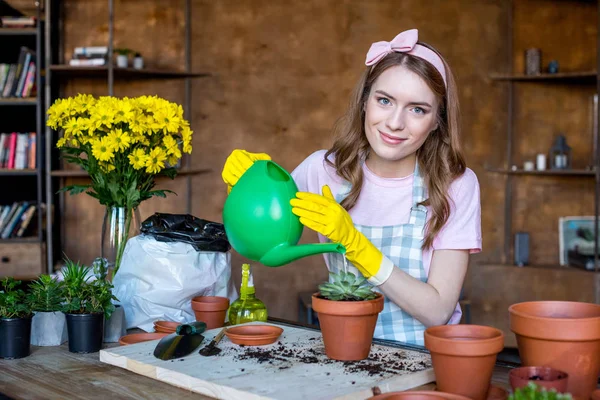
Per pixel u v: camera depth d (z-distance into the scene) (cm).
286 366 114
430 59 140
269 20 447
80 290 140
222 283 165
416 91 137
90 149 171
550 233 451
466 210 155
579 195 447
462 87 447
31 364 126
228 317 157
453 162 154
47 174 410
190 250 159
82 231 445
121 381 114
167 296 157
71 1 442
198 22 446
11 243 409
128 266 161
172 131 173
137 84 446
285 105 449
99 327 137
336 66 448
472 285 442
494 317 438
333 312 115
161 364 116
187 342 125
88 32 442
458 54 447
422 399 90
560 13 446
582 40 446
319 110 449
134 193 170
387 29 446
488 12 448
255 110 449
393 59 139
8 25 414
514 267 433
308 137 450
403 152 142
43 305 142
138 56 432
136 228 175
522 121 452
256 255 124
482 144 450
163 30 446
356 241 126
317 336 138
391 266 135
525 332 98
